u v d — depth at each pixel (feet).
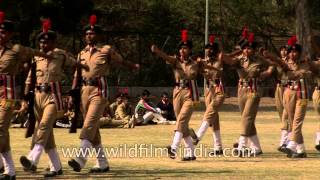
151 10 226.99
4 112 57.31
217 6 236.84
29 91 60.90
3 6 155.12
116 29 223.10
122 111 120.78
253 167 68.80
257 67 78.28
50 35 61.00
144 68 211.20
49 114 59.98
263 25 241.55
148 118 127.03
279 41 227.20
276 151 84.53
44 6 164.35
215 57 80.02
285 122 84.48
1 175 58.18
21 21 160.76
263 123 133.90
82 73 63.16
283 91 80.43
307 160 75.61
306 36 200.85
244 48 78.59
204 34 217.36
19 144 88.22
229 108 187.01
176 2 230.89
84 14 177.58
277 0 236.22
